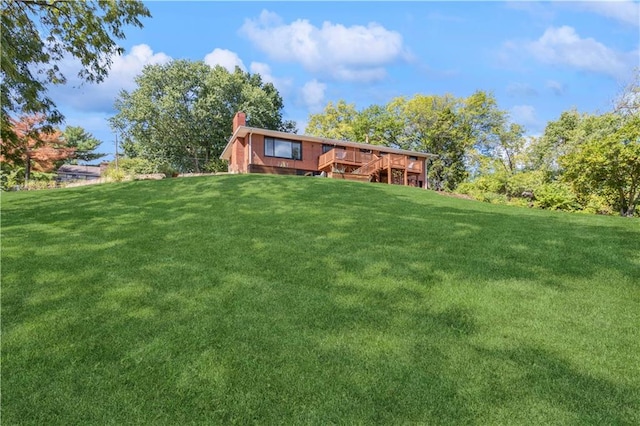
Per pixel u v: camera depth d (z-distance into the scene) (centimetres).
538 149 2900
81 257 514
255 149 2184
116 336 312
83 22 831
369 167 2316
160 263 490
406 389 244
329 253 529
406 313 354
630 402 234
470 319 344
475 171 3206
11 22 749
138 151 3369
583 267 473
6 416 222
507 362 276
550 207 1263
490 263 488
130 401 235
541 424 214
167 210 836
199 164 3506
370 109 3616
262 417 221
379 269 467
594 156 1202
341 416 220
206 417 221
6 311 356
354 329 323
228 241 590
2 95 815
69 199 1011
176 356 283
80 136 4100
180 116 3162
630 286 417
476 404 230
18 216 805
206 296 390
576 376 260
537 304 374
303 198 984
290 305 369
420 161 2644
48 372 264
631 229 666
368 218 752
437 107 3256
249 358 279
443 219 752
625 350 294
